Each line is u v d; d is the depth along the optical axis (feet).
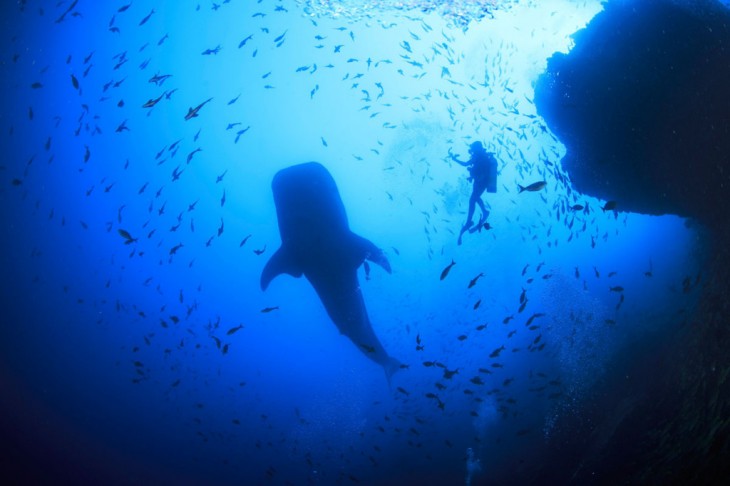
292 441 49.01
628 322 37.68
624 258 52.54
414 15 55.42
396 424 45.96
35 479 44.19
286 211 24.25
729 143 22.71
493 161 28.84
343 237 24.25
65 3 58.39
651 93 24.64
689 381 19.86
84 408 60.29
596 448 22.44
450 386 48.80
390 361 27.68
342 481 39.09
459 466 33.68
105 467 48.37
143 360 73.31
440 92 41.96
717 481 12.84
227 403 62.03
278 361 70.03
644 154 25.64
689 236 39.01
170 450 52.34
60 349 72.33
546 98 28.63
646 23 24.86
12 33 58.90
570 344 38.65
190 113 15.12
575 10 44.19
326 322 74.64
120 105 28.25
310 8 51.98
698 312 23.70
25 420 54.29
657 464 16.98
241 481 44.04
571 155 28.96
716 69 22.97
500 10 45.03
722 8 23.75
